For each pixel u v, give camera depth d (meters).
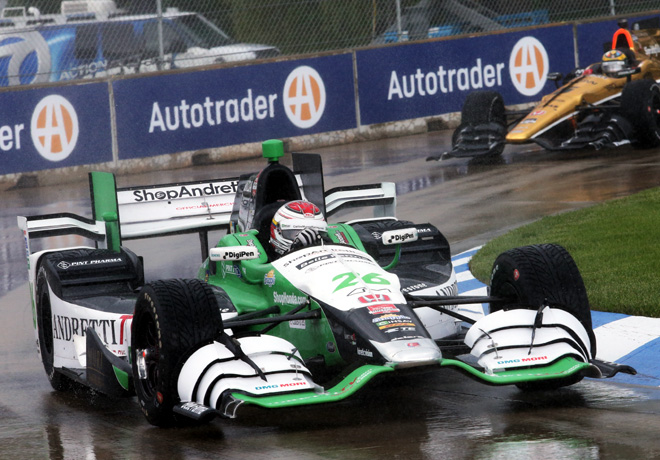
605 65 60.09
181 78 66.31
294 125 70.50
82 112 63.34
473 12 80.50
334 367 20.95
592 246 35.62
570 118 58.03
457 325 24.11
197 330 18.97
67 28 71.00
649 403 19.91
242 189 26.20
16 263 42.19
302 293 21.14
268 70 69.25
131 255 25.77
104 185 27.92
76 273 24.62
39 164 62.34
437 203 48.62
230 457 17.39
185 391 18.62
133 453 18.20
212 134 67.62
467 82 76.12
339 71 71.88
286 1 77.81
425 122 74.94
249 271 23.27
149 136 65.44
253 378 18.58
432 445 17.42
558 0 83.19
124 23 71.56
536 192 49.19
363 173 59.00
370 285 20.62
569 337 20.06
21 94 61.53
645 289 28.75
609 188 48.19
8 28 69.88
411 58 74.19
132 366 20.31
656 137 58.56
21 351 29.19
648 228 37.41
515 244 37.50
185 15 73.12
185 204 30.09
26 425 21.22
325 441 18.11
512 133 56.75
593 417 18.91
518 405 20.30
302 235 22.80
